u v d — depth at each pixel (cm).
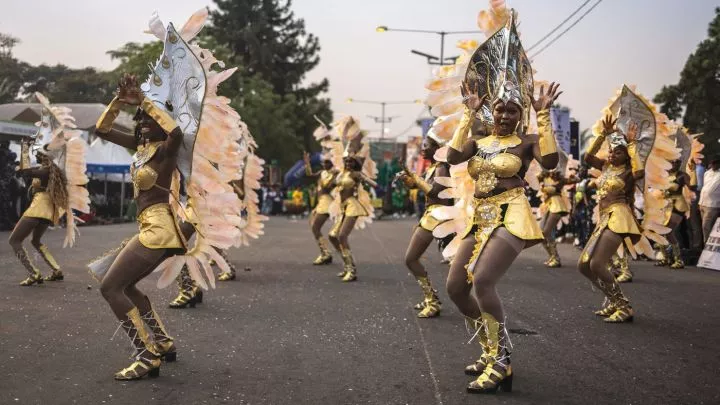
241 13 5491
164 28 507
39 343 565
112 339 583
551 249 1262
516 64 516
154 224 477
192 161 505
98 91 5478
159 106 504
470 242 488
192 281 774
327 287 958
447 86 579
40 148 909
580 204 1703
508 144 479
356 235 2209
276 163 4422
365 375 496
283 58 5653
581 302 842
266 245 1712
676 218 1276
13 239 884
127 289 502
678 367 529
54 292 838
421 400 439
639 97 802
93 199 2562
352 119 1216
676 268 1284
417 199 2822
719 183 1345
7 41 3388
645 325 699
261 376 489
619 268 1155
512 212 466
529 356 561
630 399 446
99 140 2400
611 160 759
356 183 1078
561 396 450
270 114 4400
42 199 903
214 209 530
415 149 3431
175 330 643
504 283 1020
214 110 513
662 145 798
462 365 529
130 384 459
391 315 740
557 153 462
